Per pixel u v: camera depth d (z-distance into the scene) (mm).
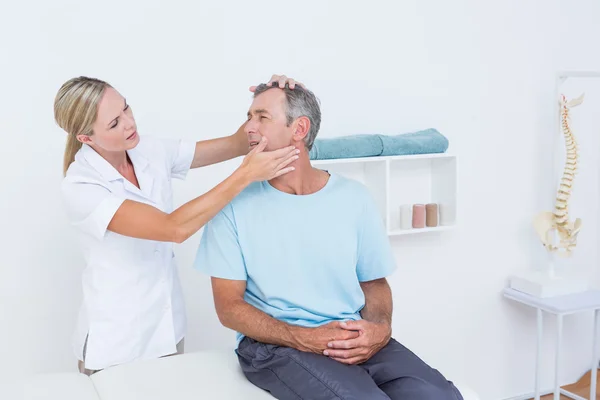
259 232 1502
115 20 2131
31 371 2168
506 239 2875
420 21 2580
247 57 2314
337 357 1407
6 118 2045
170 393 1424
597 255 3119
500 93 2781
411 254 2662
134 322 1703
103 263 1663
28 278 2129
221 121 2305
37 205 2113
